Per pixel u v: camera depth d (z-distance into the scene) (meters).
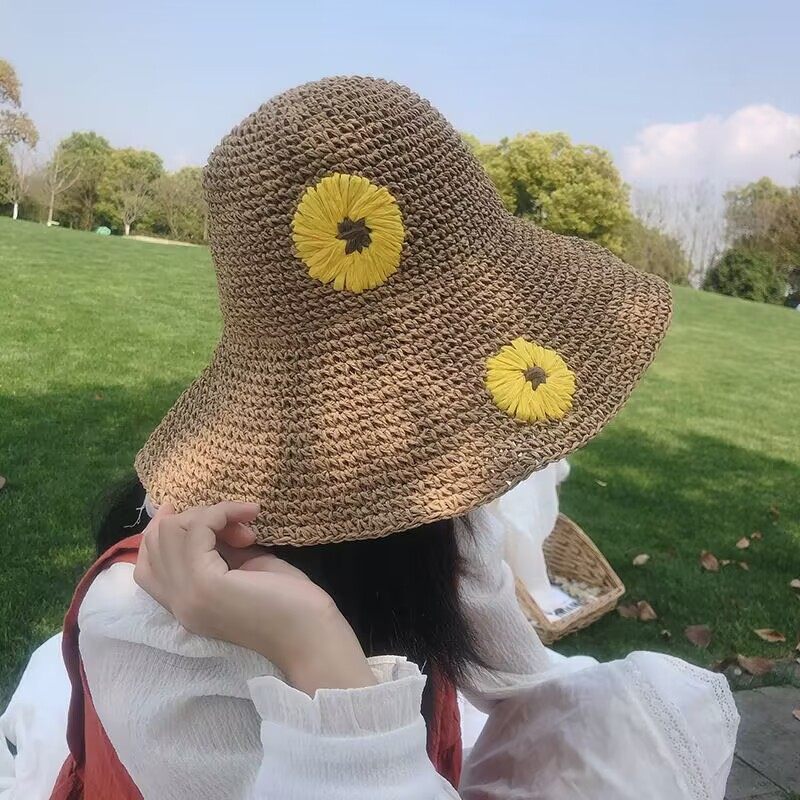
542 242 1.31
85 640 1.09
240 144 1.09
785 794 2.70
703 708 1.39
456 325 1.13
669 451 7.49
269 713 0.92
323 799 0.88
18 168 35.28
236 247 1.11
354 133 1.06
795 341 16.94
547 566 4.09
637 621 3.95
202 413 1.21
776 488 6.70
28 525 4.11
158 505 1.16
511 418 1.11
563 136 31.62
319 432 1.10
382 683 0.91
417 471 1.08
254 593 0.94
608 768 1.35
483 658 1.50
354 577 1.14
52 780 1.77
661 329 1.23
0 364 7.40
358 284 1.09
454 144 1.16
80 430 5.78
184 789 1.03
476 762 1.56
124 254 16.88
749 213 35.22
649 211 35.44
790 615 4.19
